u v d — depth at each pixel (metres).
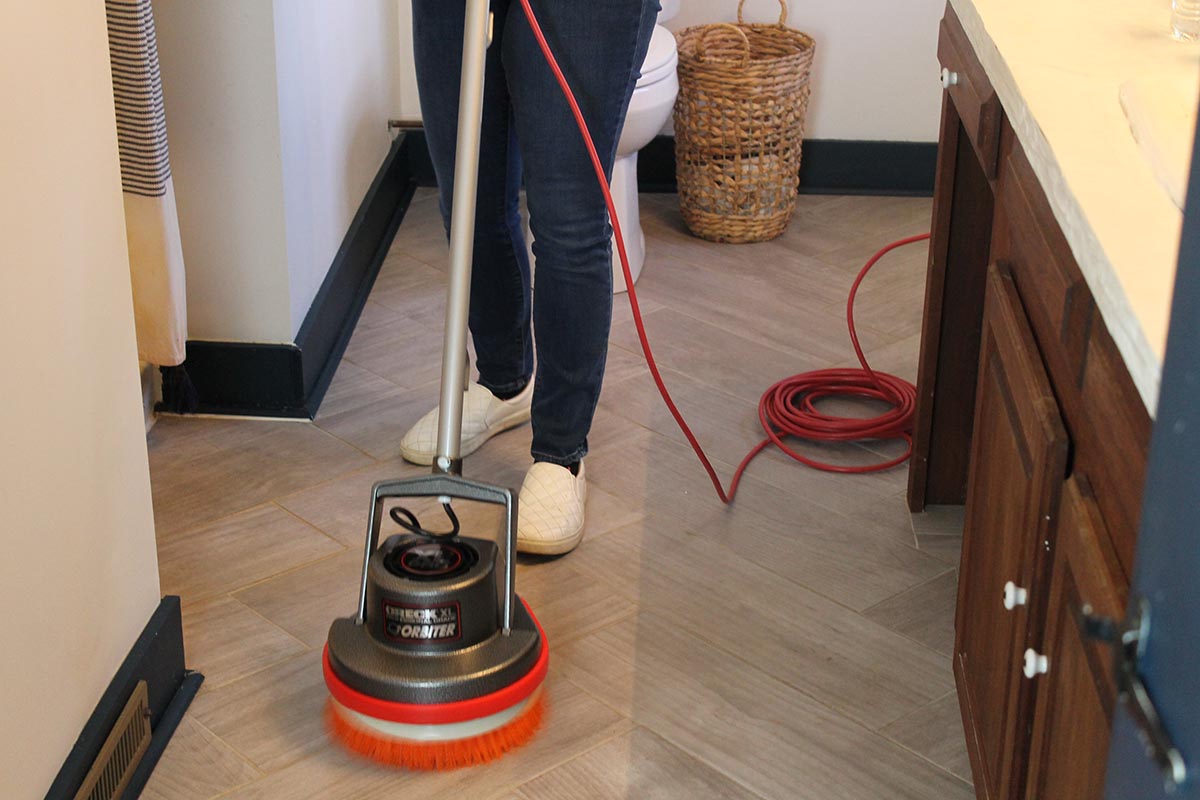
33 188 1.17
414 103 3.30
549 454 1.94
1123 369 0.87
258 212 2.14
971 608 1.44
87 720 1.34
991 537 1.32
